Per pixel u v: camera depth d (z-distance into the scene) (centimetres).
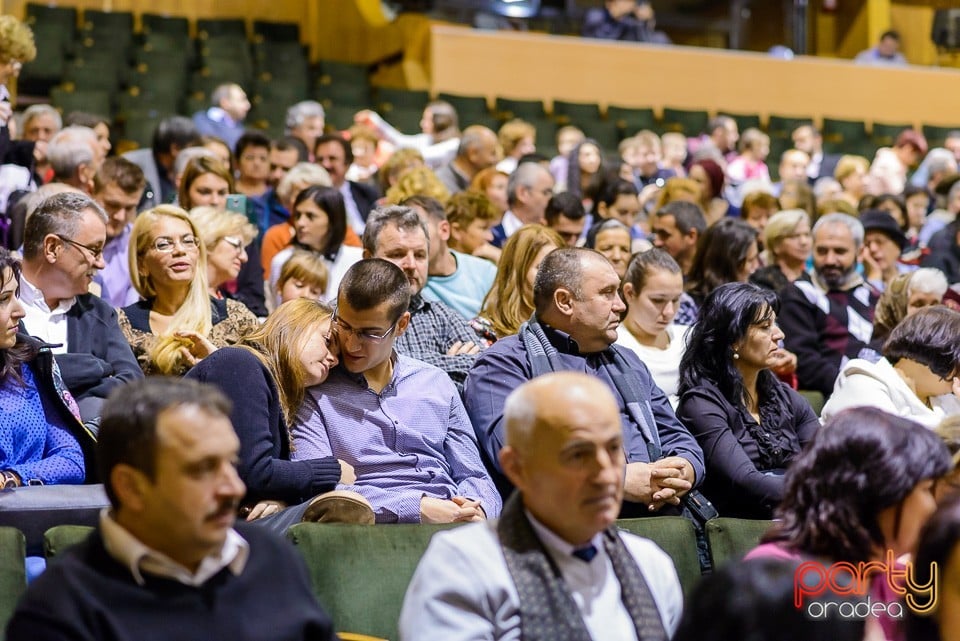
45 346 338
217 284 472
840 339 559
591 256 385
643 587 243
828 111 1278
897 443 233
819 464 236
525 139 880
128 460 218
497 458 371
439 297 496
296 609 233
